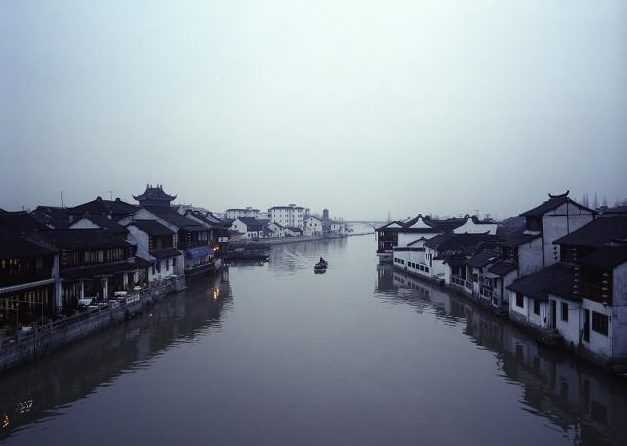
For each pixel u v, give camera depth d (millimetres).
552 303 31859
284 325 39156
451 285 56562
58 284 36250
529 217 42406
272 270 81500
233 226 160375
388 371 27672
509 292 39469
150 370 28203
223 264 84062
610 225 30953
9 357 26203
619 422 20609
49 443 19594
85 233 43031
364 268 84188
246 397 24078
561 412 21750
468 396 23875
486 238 63188
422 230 83438
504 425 20641
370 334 36062
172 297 52625
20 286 31812
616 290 24156
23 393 24766
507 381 25797
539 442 19109
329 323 39844
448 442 19266
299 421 21328
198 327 38594
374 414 21953
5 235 34344
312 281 66562
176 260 61906
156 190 110062
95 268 42062
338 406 22875
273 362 29500
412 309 45688
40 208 69875
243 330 37531
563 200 39406
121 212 72688
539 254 39500
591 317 26469
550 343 30062
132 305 41938
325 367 28484
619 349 24266
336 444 19219
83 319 33875
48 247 35469
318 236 197500
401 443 19234
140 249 52844
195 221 76750
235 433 20281
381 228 94812
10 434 20406
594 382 24984
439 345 32906
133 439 19859
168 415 22094
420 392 24469
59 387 25547
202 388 25328
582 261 27031
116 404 23375
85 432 20531
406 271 75750
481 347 32281
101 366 28875
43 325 30109
